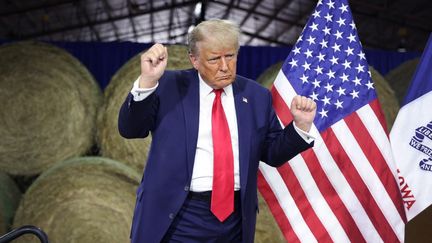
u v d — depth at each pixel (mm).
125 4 19047
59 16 19297
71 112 6023
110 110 5844
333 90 3764
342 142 3721
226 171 2621
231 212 2617
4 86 6047
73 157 6016
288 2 18750
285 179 3744
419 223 4980
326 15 3840
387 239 3662
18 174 5988
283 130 2828
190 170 2609
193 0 19938
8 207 5559
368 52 8695
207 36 2557
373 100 3754
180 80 2750
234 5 20172
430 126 3717
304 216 3713
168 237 2643
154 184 2631
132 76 5883
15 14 18062
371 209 3676
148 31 23469
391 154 3695
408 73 7582
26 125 6004
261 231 5402
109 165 5469
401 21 17984
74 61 6203
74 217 5383
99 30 22047
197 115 2670
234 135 2697
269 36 23250
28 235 5336
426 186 3695
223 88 2738
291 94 3748
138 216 2672
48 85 6043
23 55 6129
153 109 2660
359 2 16656
